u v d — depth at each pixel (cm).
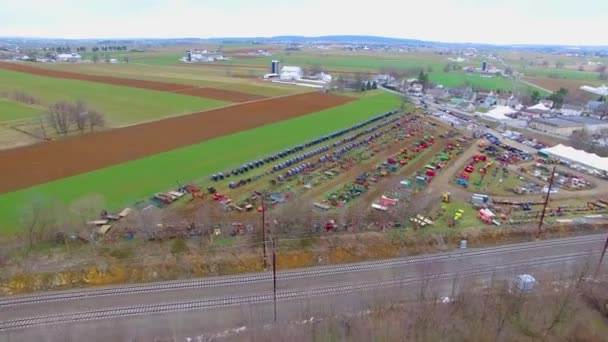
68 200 7138
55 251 5825
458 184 8888
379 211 7331
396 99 18900
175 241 6178
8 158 9138
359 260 6072
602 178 9631
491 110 17338
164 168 8944
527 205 7850
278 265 5825
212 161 9519
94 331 4544
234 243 6212
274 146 10844
